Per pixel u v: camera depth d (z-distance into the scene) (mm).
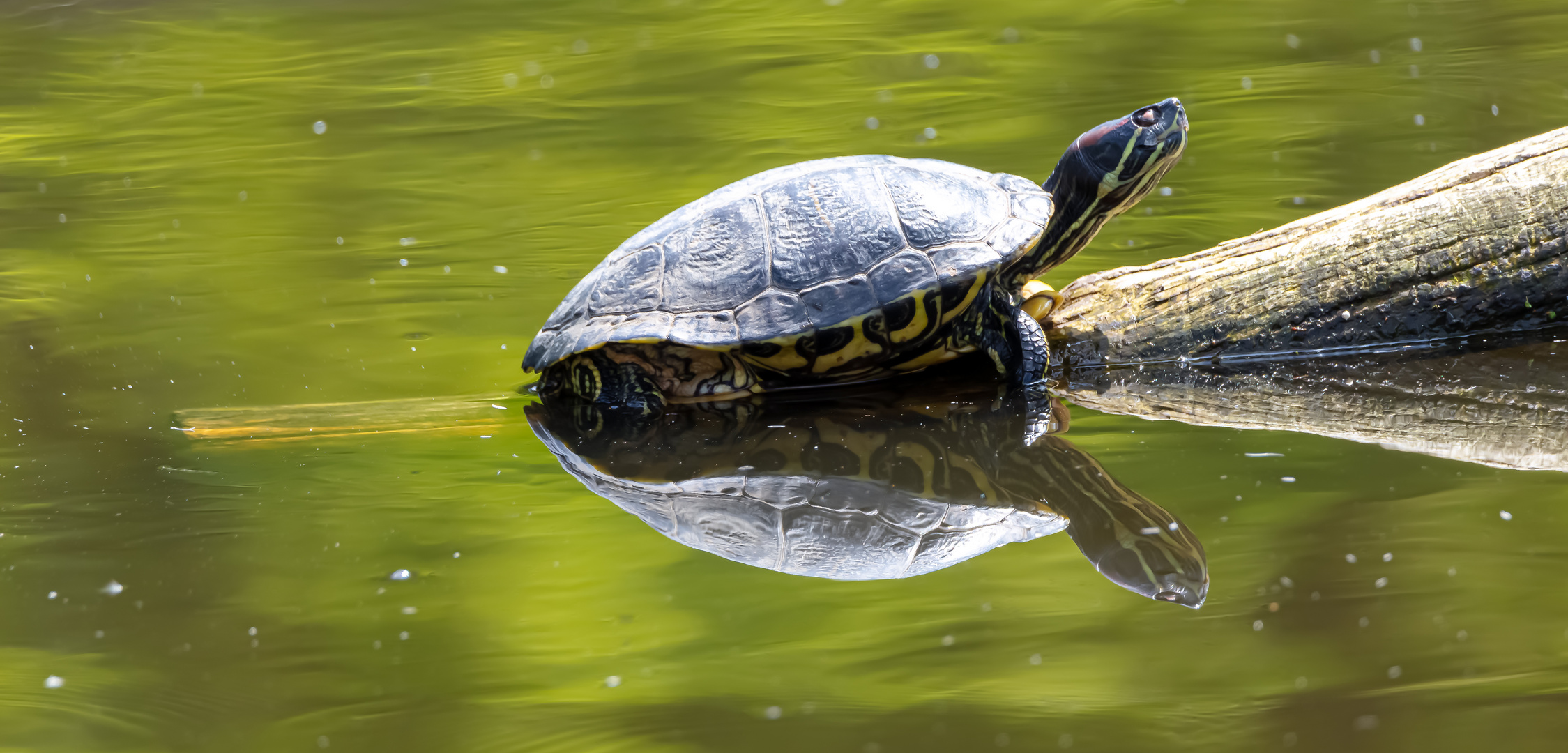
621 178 22859
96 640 7840
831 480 10414
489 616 8109
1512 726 6316
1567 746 6117
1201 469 10070
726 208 13008
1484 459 9836
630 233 19688
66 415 12531
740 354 12414
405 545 9211
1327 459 10062
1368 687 6770
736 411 12672
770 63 31234
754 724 6820
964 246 12398
